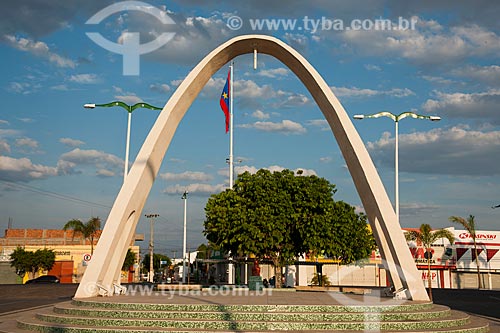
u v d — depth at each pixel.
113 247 19.16
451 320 15.04
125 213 19.34
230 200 30.69
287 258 31.44
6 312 20.27
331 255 33.03
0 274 61.44
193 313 14.27
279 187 30.48
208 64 21.88
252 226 29.41
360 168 19.75
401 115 26.16
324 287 30.94
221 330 13.18
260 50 22.88
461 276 57.47
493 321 18.88
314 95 22.34
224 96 38.97
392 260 19.70
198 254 89.38
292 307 14.68
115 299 17.11
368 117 26.05
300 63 21.52
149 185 21.22
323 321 14.16
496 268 58.81
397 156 25.95
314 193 30.00
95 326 13.80
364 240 35.94
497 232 59.62
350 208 35.53
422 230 48.59
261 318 14.16
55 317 14.87
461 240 59.25
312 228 29.67
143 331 12.84
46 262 61.72
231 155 39.50
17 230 74.94
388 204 19.06
